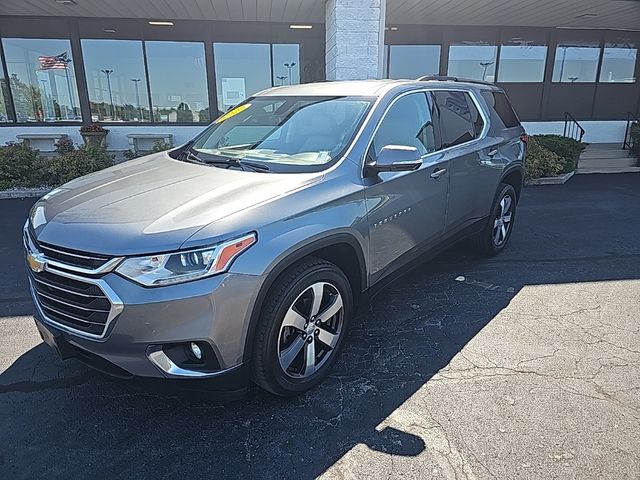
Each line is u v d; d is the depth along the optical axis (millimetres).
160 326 2105
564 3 9383
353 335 3359
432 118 3754
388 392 2715
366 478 2105
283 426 2449
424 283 4289
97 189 2746
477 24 11719
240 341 2283
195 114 11742
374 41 7969
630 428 2398
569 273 4535
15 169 8156
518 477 2096
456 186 3891
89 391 2742
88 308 2184
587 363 3002
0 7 9508
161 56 11258
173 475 2145
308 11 9844
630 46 13133
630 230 6008
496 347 3197
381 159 2896
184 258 2117
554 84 12945
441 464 2176
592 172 10758
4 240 5586
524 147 5133
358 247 2881
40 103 11227
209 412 2562
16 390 2746
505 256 5012
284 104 3623
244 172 2873
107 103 11367
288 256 2391
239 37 11359
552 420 2461
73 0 8938
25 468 2178
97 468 2184
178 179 2789
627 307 3818
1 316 3648
